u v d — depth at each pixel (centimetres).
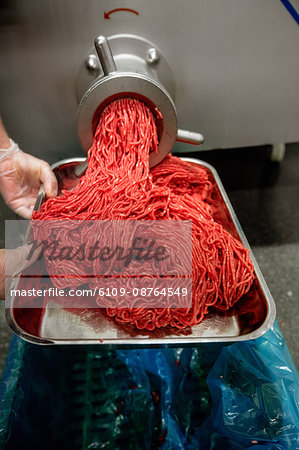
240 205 168
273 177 182
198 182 116
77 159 125
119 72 94
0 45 103
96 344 79
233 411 93
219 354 107
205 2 98
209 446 96
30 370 107
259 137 134
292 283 138
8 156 117
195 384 108
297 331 125
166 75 111
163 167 115
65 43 104
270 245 151
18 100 116
